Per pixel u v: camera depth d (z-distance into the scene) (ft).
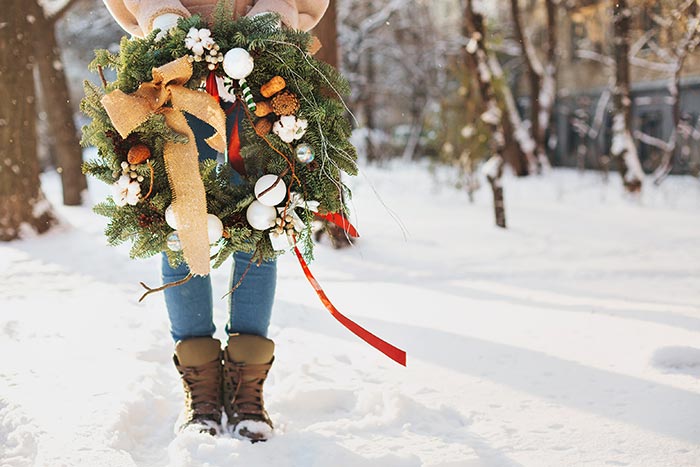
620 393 8.06
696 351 8.95
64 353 9.36
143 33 7.18
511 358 9.54
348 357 9.73
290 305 12.71
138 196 6.54
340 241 20.12
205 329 7.36
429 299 13.65
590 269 17.30
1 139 20.12
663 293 14.20
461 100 40.06
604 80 64.59
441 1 68.33
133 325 10.91
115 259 17.21
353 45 65.10
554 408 7.73
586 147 66.18
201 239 6.37
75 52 63.87
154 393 8.21
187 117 7.13
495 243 22.02
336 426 7.25
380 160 64.18
